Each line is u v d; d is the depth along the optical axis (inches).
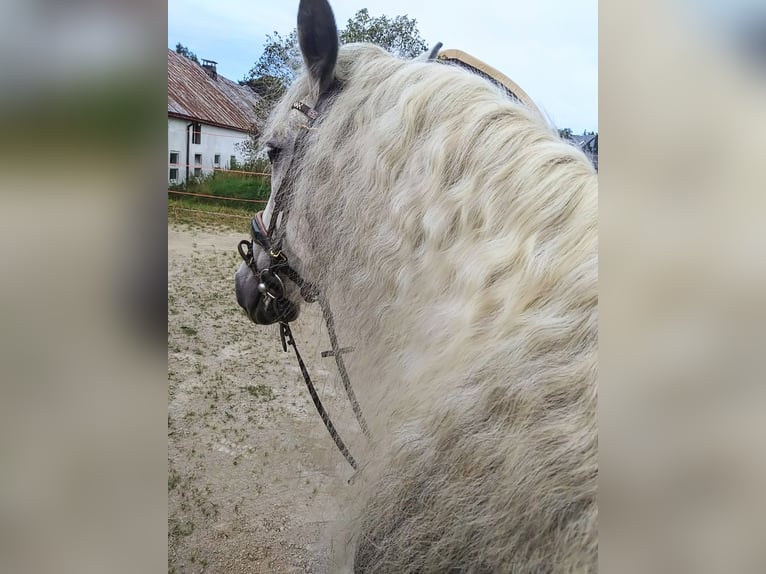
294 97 48.3
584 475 23.3
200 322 132.4
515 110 33.5
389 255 35.4
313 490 80.2
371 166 37.1
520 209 29.2
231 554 68.1
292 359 121.0
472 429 27.2
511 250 28.7
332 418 74.4
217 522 74.1
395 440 31.0
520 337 26.4
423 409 29.9
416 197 34.1
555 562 23.7
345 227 39.6
